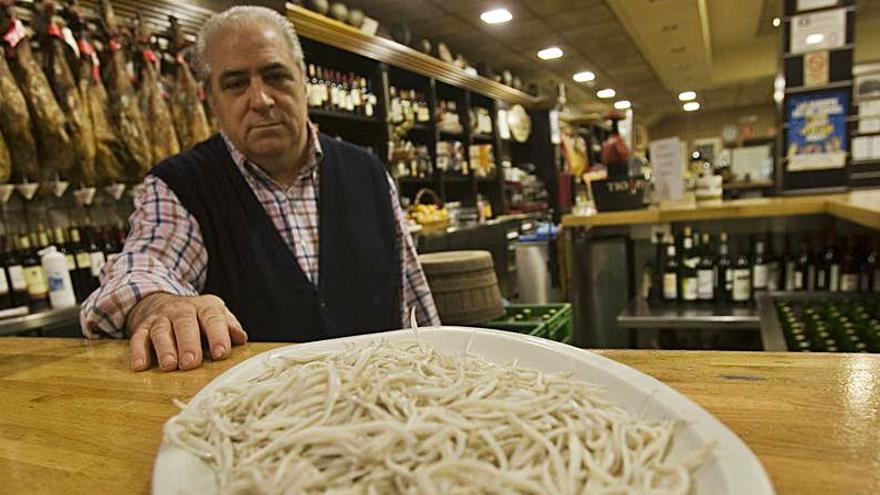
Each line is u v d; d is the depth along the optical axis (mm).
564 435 397
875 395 479
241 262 1347
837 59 2607
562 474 350
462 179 5395
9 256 2057
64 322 2041
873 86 6410
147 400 621
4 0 1805
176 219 1290
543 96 8312
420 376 486
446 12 4664
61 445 513
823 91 2643
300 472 357
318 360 585
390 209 1604
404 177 4465
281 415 444
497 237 5223
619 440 389
